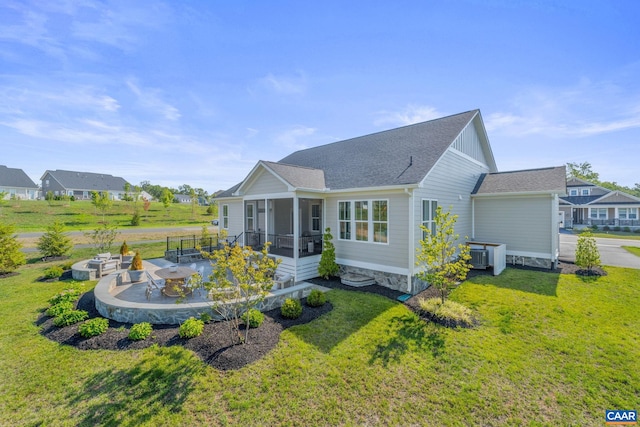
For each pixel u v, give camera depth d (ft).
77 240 70.59
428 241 25.35
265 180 38.96
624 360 16.69
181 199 257.14
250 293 19.71
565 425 12.14
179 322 21.40
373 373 15.56
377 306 25.11
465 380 15.07
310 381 14.82
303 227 48.39
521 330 20.62
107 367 15.92
